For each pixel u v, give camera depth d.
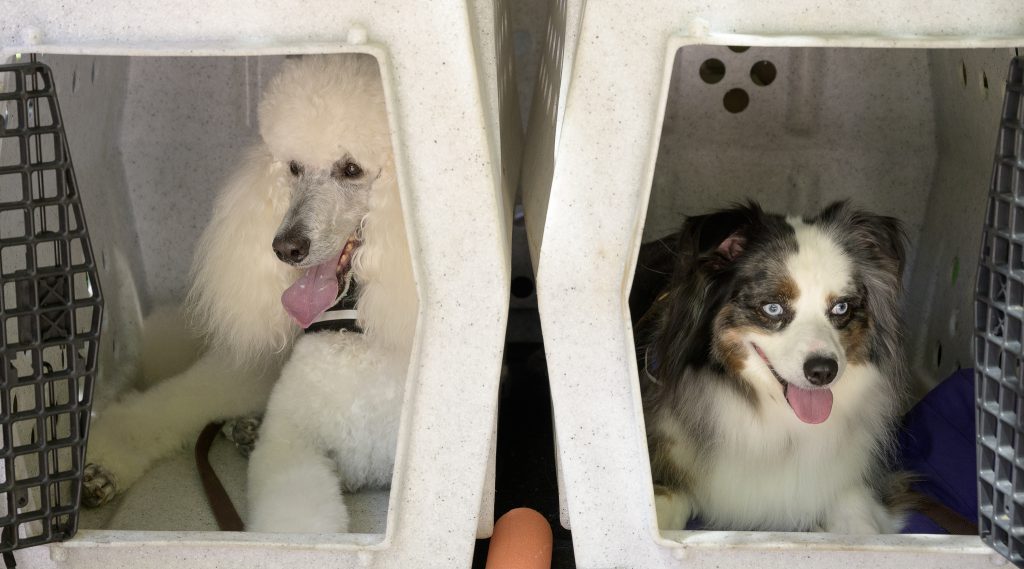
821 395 1.99
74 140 2.42
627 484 1.79
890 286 2.13
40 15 1.56
